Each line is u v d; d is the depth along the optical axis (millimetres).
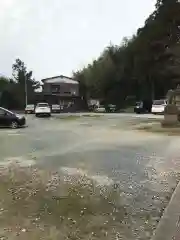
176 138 14547
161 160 9570
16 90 67000
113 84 62938
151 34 49281
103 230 4684
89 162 9477
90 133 17547
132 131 18094
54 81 72062
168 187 6852
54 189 6754
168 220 4914
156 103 37812
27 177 7766
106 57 64938
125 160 9703
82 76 72500
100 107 54938
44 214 5344
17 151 11641
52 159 10016
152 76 52812
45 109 37656
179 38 46062
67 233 4578
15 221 5039
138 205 5770
